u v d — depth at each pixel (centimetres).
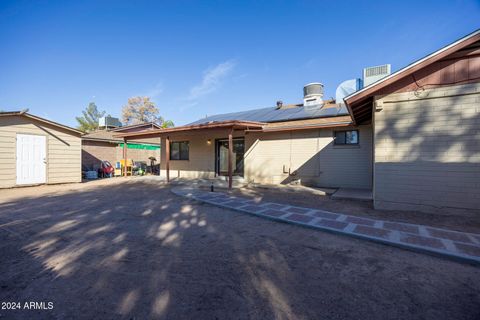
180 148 1395
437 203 496
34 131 986
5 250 326
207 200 673
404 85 525
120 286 234
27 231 409
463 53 473
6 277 251
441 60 491
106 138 1662
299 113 1175
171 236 388
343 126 934
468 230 395
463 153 475
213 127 914
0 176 894
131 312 193
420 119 512
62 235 389
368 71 1044
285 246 343
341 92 1224
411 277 251
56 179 1055
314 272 263
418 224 433
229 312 193
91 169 1500
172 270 269
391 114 540
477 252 301
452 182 483
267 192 834
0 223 457
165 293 221
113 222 468
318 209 561
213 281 244
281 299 212
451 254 296
